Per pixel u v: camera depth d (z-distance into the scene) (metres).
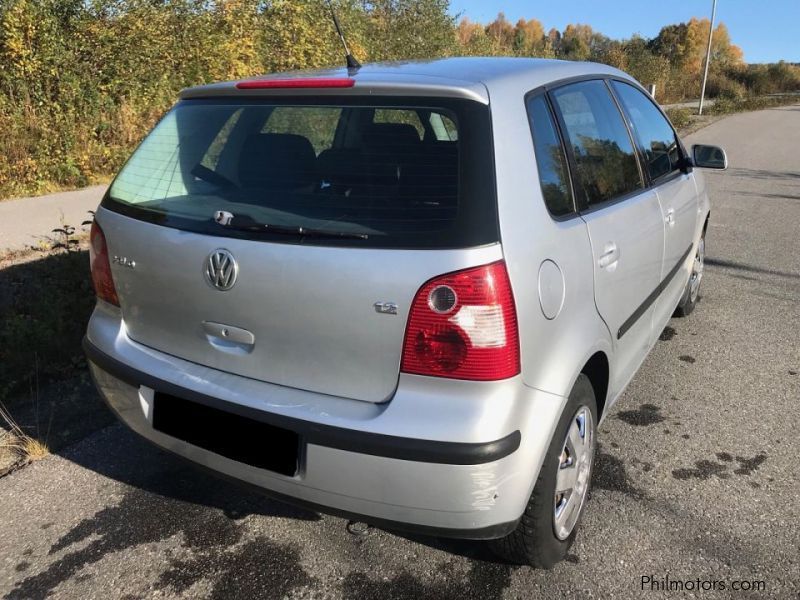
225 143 2.49
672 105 33.34
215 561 2.61
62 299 4.55
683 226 4.13
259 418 2.20
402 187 2.13
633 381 4.16
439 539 2.74
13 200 8.05
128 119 9.88
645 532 2.76
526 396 2.10
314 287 2.08
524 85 2.51
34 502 2.94
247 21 11.45
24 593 2.44
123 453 3.33
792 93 49.00
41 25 8.81
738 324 5.11
